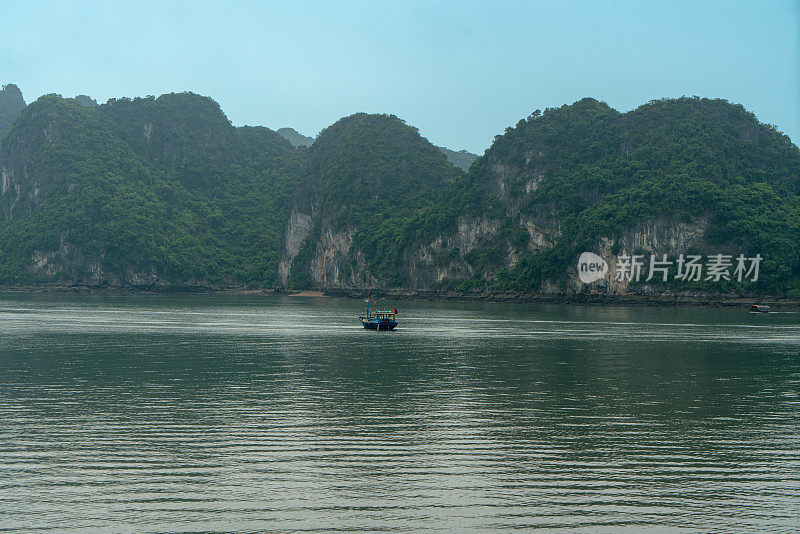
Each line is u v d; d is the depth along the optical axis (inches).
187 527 635.5
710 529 637.9
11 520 648.4
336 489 727.7
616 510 677.9
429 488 732.7
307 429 976.9
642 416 1069.8
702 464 819.4
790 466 813.2
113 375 1464.1
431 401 1182.9
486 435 946.7
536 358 1782.7
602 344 2153.1
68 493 713.6
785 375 1497.3
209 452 858.1
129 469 789.9
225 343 2145.7
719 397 1230.3
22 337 2297.0
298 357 1790.1
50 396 1218.6
